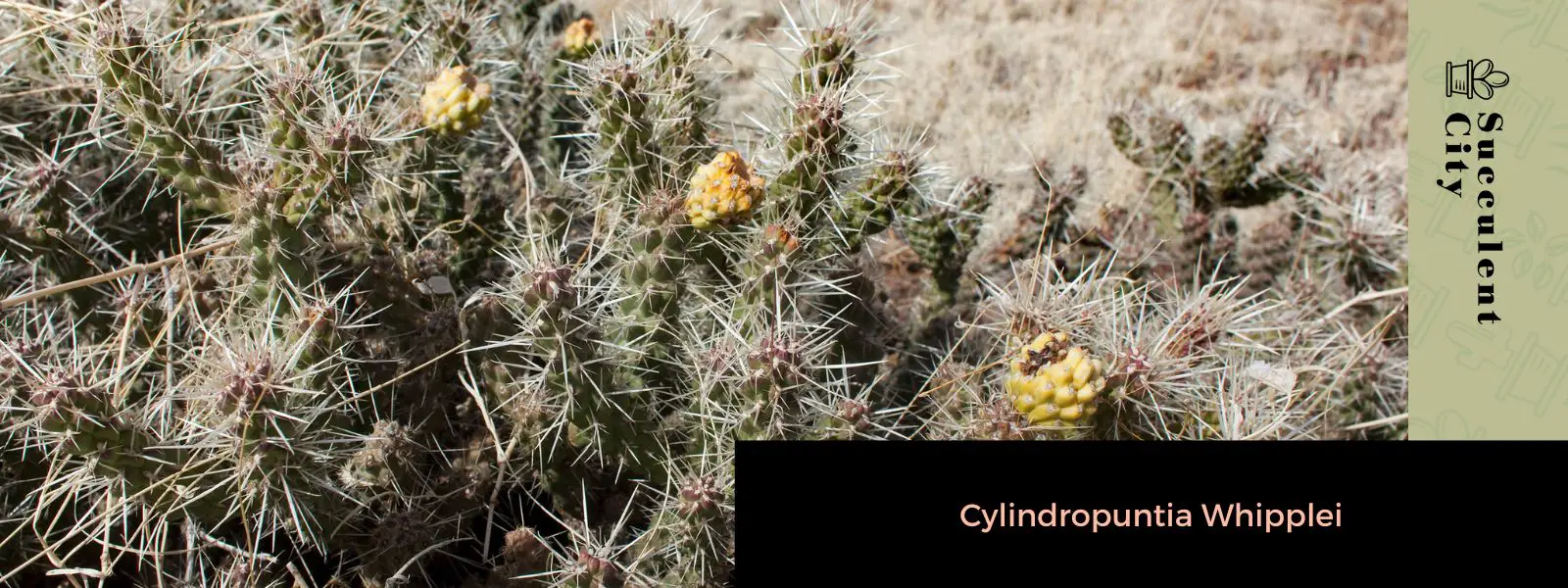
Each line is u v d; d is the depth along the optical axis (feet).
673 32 8.36
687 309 7.61
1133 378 6.04
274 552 7.22
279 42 9.87
